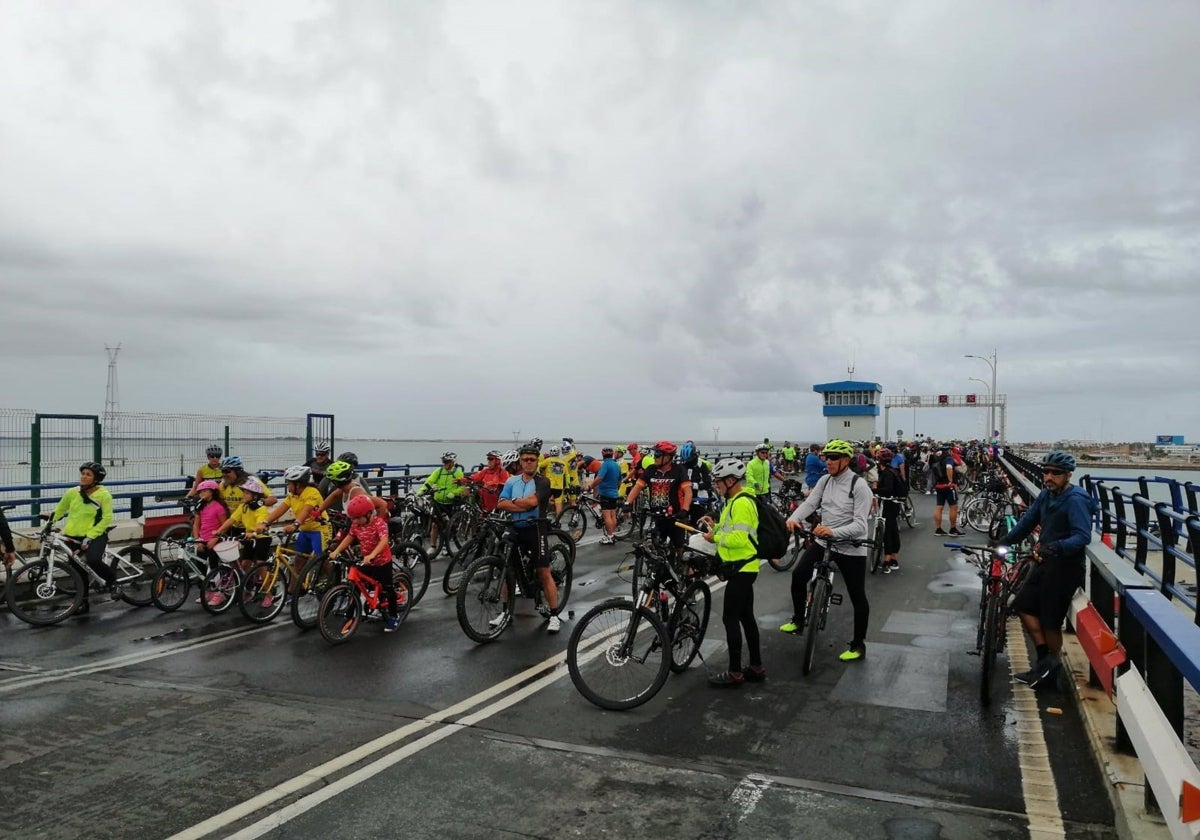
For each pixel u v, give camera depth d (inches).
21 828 155.1
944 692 243.9
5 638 313.4
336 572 326.6
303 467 357.7
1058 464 245.4
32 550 448.1
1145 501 313.0
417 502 519.8
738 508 255.6
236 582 360.2
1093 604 243.4
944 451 664.4
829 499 287.3
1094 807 165.5
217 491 367.6
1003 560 259.3
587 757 192.4
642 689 234.4
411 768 185.0
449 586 427.2
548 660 282.7
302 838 151.7
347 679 258.4
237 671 267.6
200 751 194.7
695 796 170.9
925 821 159.5
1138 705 134.8
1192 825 97.3
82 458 521.0
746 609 253.4
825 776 181.6
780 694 242.8
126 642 307.6
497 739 204.2
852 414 2122.3
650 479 400.2
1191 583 355.9
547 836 153.3
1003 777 180.9
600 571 473.4
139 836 152.2
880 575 460.8
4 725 213.0
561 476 593.6
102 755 191.9
